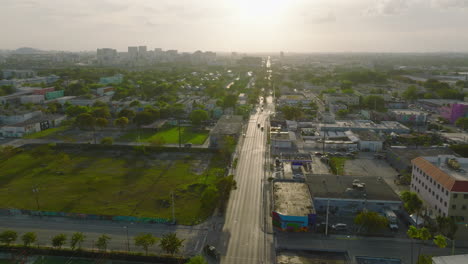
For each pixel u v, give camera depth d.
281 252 90.69
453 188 98.88
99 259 89.62
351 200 112.12
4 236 90.38
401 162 151.75
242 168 156.88
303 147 191.12
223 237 99.19
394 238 98.62
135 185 136.12
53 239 89.75
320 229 103.12
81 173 149.12
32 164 160.00
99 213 113.25
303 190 121.00
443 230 97.31
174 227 104.69
